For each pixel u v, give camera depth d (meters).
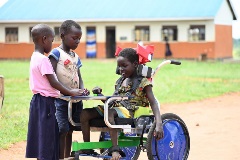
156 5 42.81
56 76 6.27
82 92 6.07
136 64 6.34
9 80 22.30
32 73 6.08
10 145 8.77
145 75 6.32
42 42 6.15
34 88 6.04
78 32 6.36
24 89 18.45
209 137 9.36
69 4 44.69
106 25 43.03
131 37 42.47
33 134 6.05
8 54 44.50
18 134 9.62
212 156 7.85
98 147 6.18
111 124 5.97
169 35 41.81
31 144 6.07
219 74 25.97
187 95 16.36
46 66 5.99
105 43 43.28
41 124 5.98
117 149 5.99
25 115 11.70
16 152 8.30
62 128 6.34
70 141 6.60
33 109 6.05
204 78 23.38
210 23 40.47
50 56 6.31
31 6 45.09
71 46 6.39
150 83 6.29
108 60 40.97
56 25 43.59
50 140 5.98
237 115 12.06
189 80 22.09
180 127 6.62
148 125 6.23
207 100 15.28
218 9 40.66
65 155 6.57
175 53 41.59
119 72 6.47
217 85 19.80
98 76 24.06
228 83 20.88
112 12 42.62
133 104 6.33
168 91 17.30
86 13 43.00
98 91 6.33
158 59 41.28
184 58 41.34
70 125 6.51
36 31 6.13
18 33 44.25
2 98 10.52
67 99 5.98
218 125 10.64
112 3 44.12
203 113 12.45
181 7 41.72
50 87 6.04
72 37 6.34
